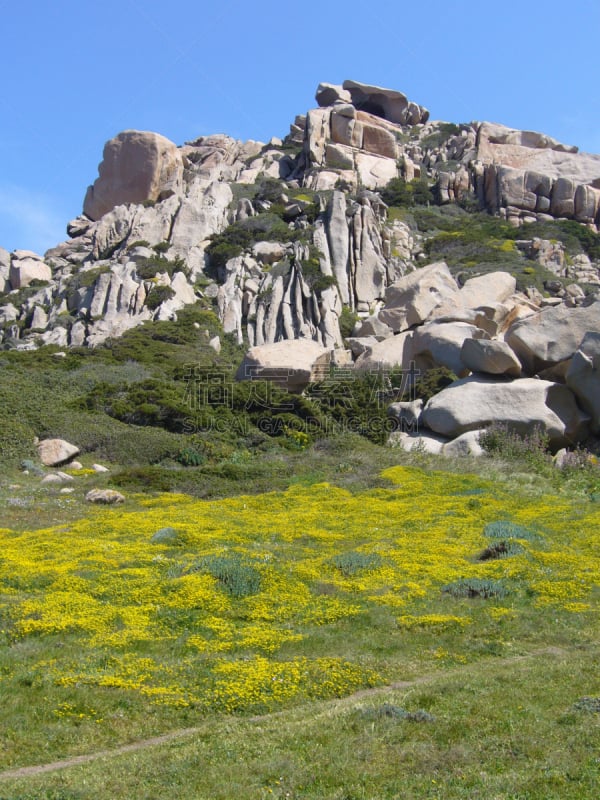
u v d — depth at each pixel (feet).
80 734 37.96
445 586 59.98
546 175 306.76
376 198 266.77
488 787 29.89
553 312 130.82
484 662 47.70
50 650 46.75
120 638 48.34
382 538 74.64
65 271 258.37
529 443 116.67
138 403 136.26
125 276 222.28
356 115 330.34
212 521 80.18
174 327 201.67
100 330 206.28
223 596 55.72
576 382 120.78
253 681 43.11
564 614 55.62
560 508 87.40
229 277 225.76
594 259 276.82
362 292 230.07
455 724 35.88
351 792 30.12
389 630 52.44
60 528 78.38
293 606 55.52
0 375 150.61
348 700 41.78
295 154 328.70
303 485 102.42
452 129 360.89
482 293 202.90
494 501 90.48
